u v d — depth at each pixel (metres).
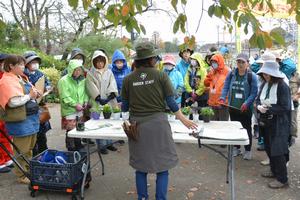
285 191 4.41
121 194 4.38
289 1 2.05
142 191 3.68
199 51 7.22
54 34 18.53
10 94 4.07
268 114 4.36
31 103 4.43
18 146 4.43
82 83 5.74
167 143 3.47
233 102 5.59
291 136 5.18
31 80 5.09
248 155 5.67
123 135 3.86
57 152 4.45
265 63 4.43
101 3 2.45
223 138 3.59
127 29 2.32
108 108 4.91
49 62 14.73
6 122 4.37
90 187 4.59
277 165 4.45
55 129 8.09
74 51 6.15
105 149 6.01
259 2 2.08
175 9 2.26
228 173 4.70
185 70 6.95
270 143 4.43
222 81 6.02
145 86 3.43
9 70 4.22
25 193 4.36
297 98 5.29
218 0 2.15
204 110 4.52
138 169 3.52
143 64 3.49
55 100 12.71
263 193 4.35
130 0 2.19
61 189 4.16
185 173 5.08
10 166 5.12
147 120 3.43
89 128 4.23
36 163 4.16
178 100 6.52
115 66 6.27
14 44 15.27
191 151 6.17
